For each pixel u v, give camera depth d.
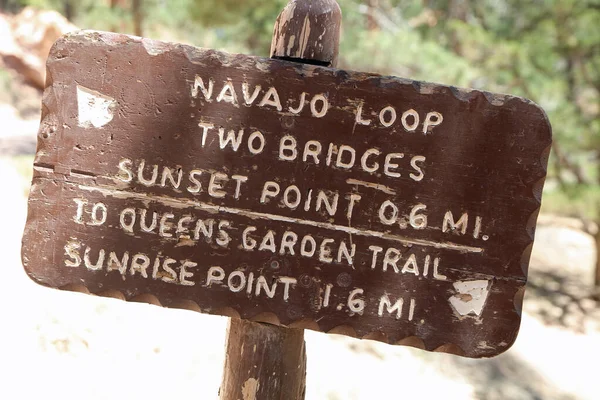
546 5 7.15
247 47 9.70
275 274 1.66
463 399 4.84
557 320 7.69
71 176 1.63
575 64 7.25
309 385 4.04
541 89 6.88
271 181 1.64
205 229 1.65
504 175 1.63
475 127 1.62
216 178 1.64
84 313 3.51
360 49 6.78
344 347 4.74
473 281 1.65
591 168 7.07
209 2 8.34
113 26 12.38
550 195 7.24
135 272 1.66
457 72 6.55
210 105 1.62
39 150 1.63
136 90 1.62
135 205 1.64
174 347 3.59
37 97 11.77
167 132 1.63
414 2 8.92
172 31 12.80
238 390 1.85
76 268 1.66
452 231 1.64
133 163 1.64
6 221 4.22
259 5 8.25
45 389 2.85
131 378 3.22
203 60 1.61
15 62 11.95
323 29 1.74
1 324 3.07
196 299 1.66
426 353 5.28
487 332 1.66
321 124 1.63
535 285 8.70
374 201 1.64
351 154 1.63
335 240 1.65
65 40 1.60
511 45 6.75
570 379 6.18
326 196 1.64
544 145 1.61
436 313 1.66
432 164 1.63
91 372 3.11
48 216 1.64
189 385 3.37
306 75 1.62
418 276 1.66
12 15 13.92
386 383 4.52
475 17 9.30
